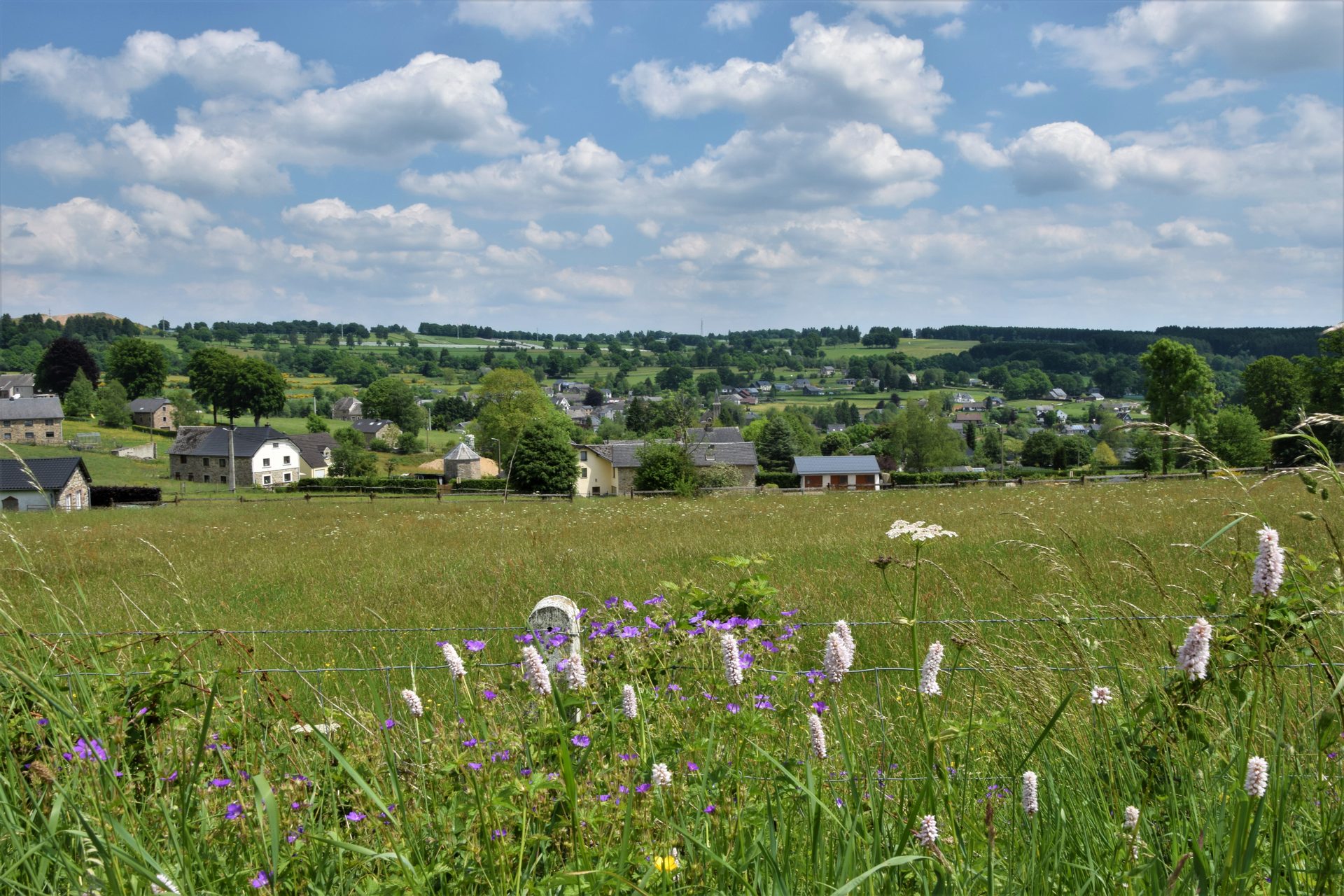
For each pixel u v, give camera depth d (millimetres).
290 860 2307
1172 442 3080
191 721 3236
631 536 19516
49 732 2873
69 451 99750
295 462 97688
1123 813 2480
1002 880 2150
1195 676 1771
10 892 2145
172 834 2199
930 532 2299
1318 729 2281
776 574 10578
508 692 3217
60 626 3656
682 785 2432
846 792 2457
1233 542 5602
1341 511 9969
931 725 2820
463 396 183500
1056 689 3381
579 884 1930
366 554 17750
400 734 3148
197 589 12453
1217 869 1986
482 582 12078
